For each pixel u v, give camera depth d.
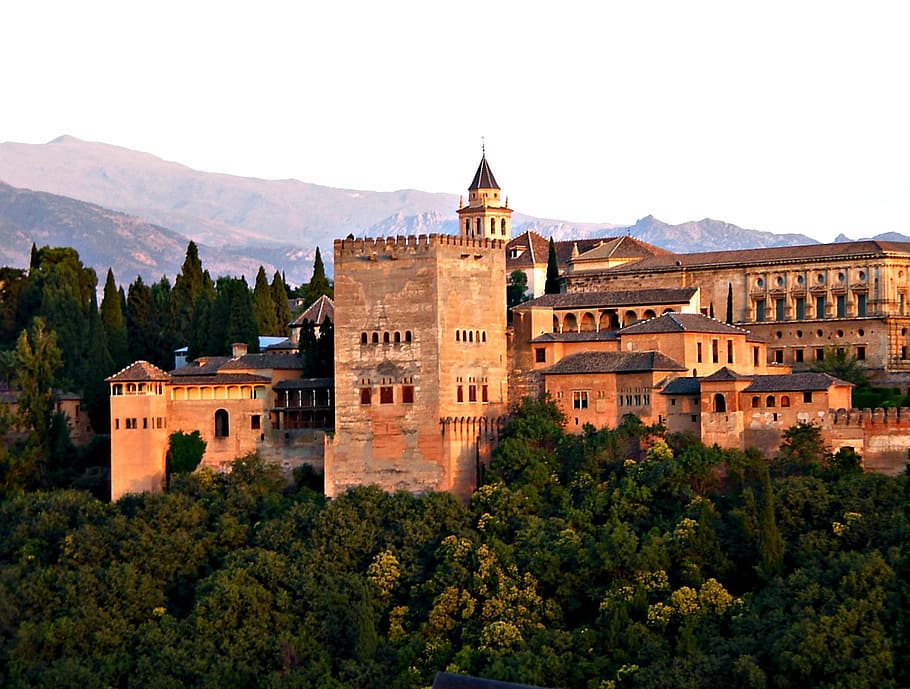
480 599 189.88
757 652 168.50
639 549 191.00
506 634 179.75
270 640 187.00
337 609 192.38
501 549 195.38
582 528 199.88
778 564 185.25
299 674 181.38
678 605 178.75
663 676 166.75
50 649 191.75
